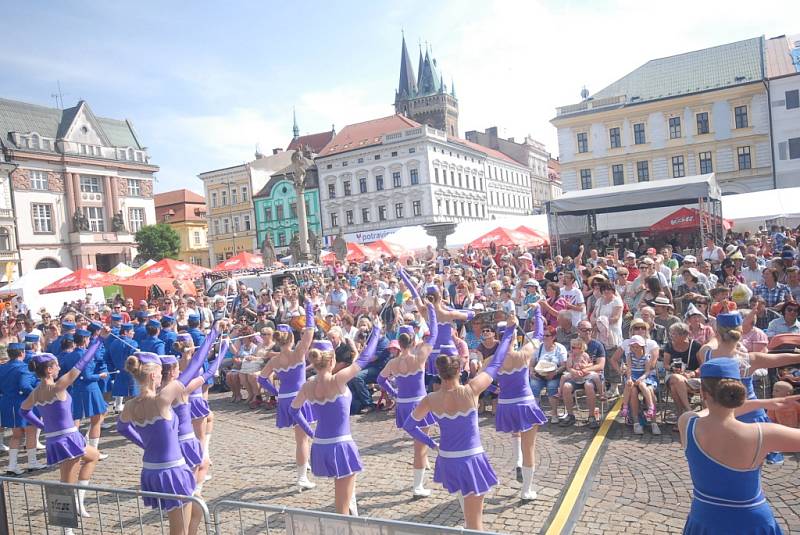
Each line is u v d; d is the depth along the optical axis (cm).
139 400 551
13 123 5956
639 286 1245
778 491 625
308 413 745
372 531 381
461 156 7481
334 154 7125
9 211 5656
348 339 1144
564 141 5541
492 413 1027
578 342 937
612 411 965
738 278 1312
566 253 2723
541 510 625
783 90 4666
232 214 7944
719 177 4956
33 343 1066
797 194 3144
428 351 732
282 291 1812
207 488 770
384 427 1011
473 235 3384
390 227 6881
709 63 5209
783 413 745
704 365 356
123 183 6738
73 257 6188
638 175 5281
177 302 1725
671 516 588
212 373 644
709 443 348
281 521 634
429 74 10594
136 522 669
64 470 716
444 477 525
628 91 5388
